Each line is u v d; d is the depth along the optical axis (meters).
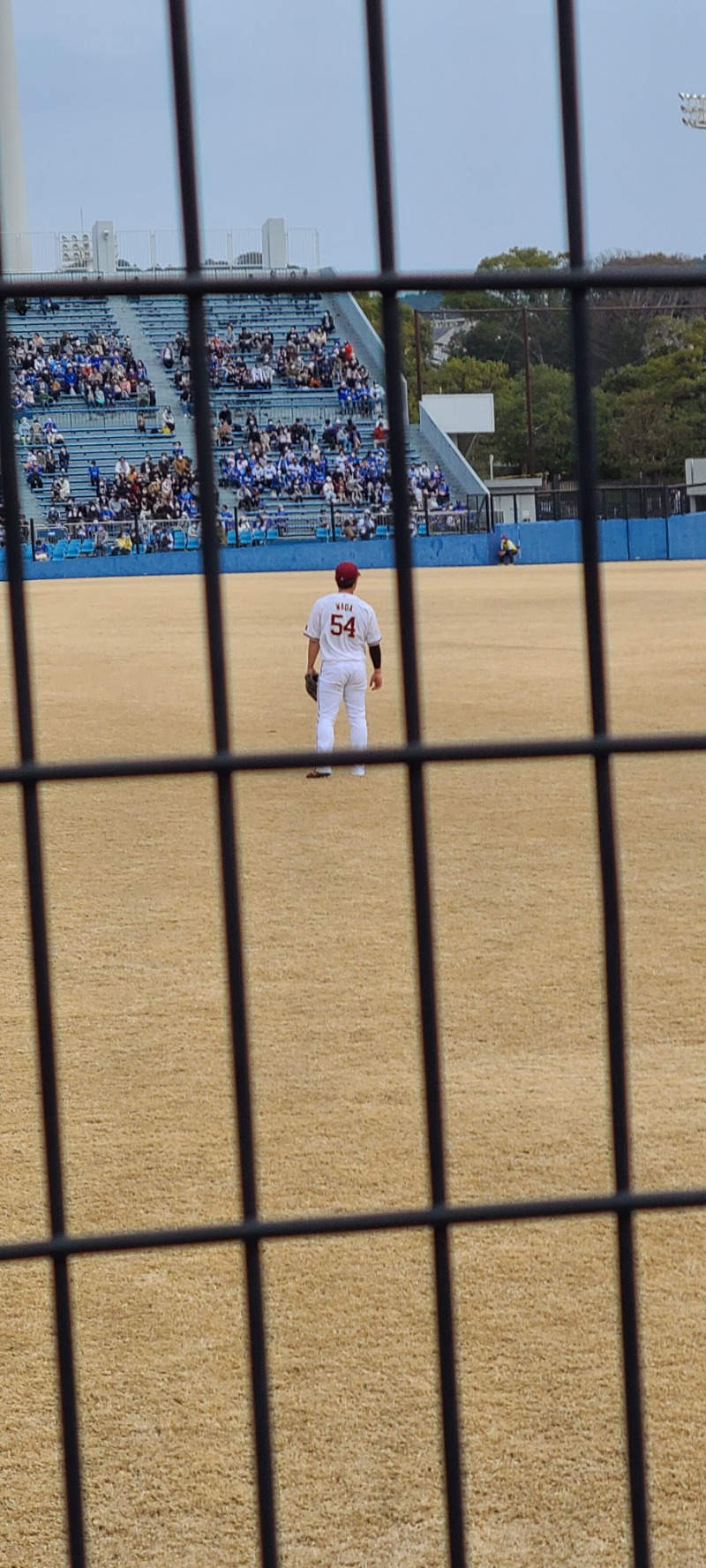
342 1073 23.45
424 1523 13.02
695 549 195.25
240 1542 12.84
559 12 6.27
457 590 141.62
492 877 35.97
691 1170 19.55
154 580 174.50
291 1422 14.50
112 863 38.44
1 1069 23.97
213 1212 18.59
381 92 6.21
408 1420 14.48
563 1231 18.47
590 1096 22.25
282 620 113.25
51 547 192.38
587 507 6.55
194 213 6.20
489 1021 25.67
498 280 6.33
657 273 6.38
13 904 34.56
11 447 6.20
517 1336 15.90
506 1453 13.93
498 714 62.06
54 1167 6.64
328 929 31.77
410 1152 20.41
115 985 28.28
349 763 6.58
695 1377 15.05
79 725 62.00
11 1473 13.85
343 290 6.27
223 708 6.52
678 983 27.58
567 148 6.33
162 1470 13.84
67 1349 6.59
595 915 32.38
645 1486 6.95
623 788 46.84
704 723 58.19
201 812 44.81
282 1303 16.72
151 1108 22.16
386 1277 17.27
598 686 6.70
